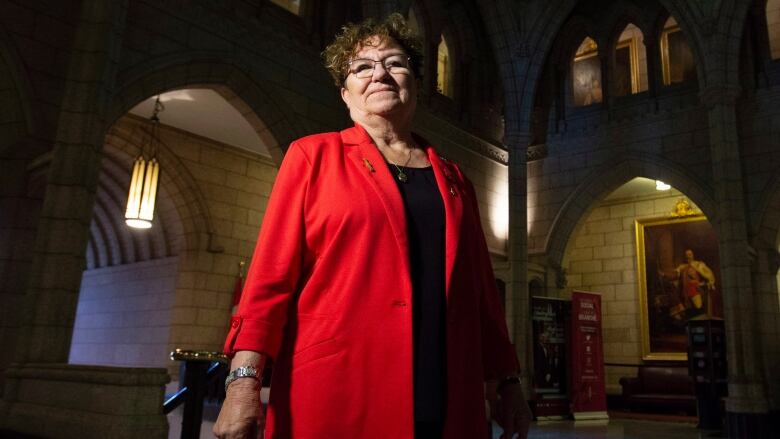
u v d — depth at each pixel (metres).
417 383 1.24
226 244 14.01
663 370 15.88
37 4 8.11
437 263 1.37
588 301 14.39
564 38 17.67
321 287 1.29
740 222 12.14
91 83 7.07
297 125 11.45
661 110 15.53
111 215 15.02
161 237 14.09
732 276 11.88
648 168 15.48
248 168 14.84
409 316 1.25
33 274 6.55
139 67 9.08
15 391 6.32
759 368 12.48
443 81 16.75
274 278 1.27
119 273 15.20
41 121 7.93
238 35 10.67
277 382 1.27
